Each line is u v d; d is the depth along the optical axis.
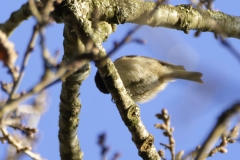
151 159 9.35
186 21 11.23
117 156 7.41
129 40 5.36
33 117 8.14
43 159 8.47
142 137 9.41
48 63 5.07
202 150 4.41
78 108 11.09
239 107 4.28
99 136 7.00
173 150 8.68
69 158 11.66
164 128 8.97
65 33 9.54
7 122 6.64
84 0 9.70
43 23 5.15
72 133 11.33
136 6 10.29
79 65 5.37
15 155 8.41
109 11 10.12
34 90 4.99
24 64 5.28
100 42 9.03
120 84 9.34
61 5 9.21
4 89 7.84
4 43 5.26
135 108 9.41
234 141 8.79
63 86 10.71
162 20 10.76
